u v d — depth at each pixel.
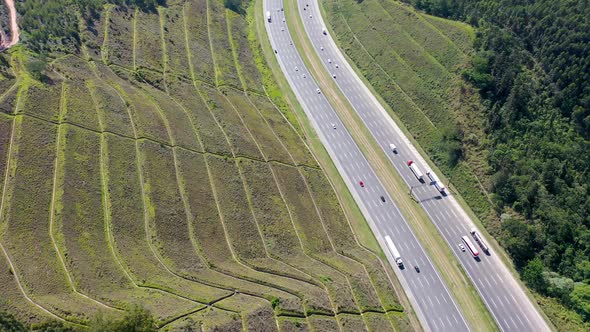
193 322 109.31
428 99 185.12
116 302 110.38
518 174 154.50
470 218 155.12
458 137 170.75
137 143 149.50
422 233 151.88
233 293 121.50
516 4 187.38
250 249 135.62
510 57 173.38
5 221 117.56
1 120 137.62
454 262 144.75
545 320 131.62
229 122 172.88
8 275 108.81
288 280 130.00
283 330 115.06
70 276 113.38
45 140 137.88
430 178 165.12
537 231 144.12
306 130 185.50
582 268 136.00
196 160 153.00
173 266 123.88
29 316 102.38
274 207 149.00
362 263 142.50
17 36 176.25
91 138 144.50
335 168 170.75
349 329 121.06
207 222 137.38
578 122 160.12
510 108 164.38
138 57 188.25
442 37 196.00
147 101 167.88
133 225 129.50
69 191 128.50
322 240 145.62
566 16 171.38
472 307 135.12
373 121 186.88
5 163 129.62
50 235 119.75
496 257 145.62
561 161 153.88
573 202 145.62
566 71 162.88
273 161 163.50
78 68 169.62
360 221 155.50
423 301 136.50
